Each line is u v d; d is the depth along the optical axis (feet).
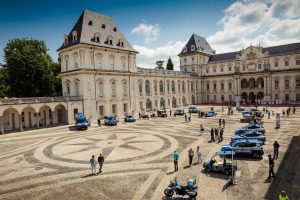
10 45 197.77
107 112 187.62
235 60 302.25
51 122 172.04
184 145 93.35
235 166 61.11
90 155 83.41
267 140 95.86
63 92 188.65
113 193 52.90
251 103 286.46
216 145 91.81
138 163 72.74
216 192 51.11
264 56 280.51
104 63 184.85
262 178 57.57
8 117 149.59
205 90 332.39
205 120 161.89
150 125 148.25
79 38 171.94
